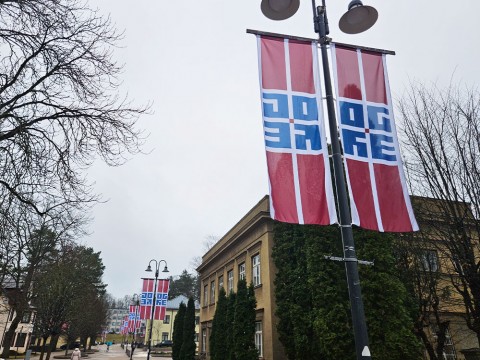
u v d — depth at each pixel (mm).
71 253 27547
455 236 10961
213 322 22641
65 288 29562
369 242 12656
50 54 8922
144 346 75938
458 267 11023
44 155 9016
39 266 23078
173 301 89938
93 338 79375
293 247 16375
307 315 14484
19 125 8500
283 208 6145
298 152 6504
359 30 7289
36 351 55156
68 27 8789
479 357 14609
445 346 16781
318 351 13945
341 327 12195
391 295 11844
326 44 7031
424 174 12164
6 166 8781
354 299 5375
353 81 7215
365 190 6555
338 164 6227
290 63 7078
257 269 21328
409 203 6730
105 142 9398
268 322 18359
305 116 6762
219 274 29391
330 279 13031
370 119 7055
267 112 6691
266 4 6832
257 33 7199
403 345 11141
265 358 18188
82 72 9156
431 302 14086
